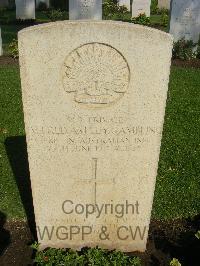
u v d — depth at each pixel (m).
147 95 0.97
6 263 1.16
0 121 2.00
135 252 1.21
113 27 0.89
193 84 2.62
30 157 1.04
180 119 2.08
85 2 3.47
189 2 3.18
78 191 1.10
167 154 1.72
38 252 1.17
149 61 0.92
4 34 4.05
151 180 1.09
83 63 0.93
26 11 4.69
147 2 4.66
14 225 1.30
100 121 1.00
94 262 1.13
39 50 0.90
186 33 3.28
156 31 0.89
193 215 1.35
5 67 2.88
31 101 0.96
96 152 1.04
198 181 1.53
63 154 1.04
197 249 1.22
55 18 4.88
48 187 1.09
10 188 1.47
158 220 1.33
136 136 1.02
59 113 0.98
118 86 0.95
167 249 1.22
